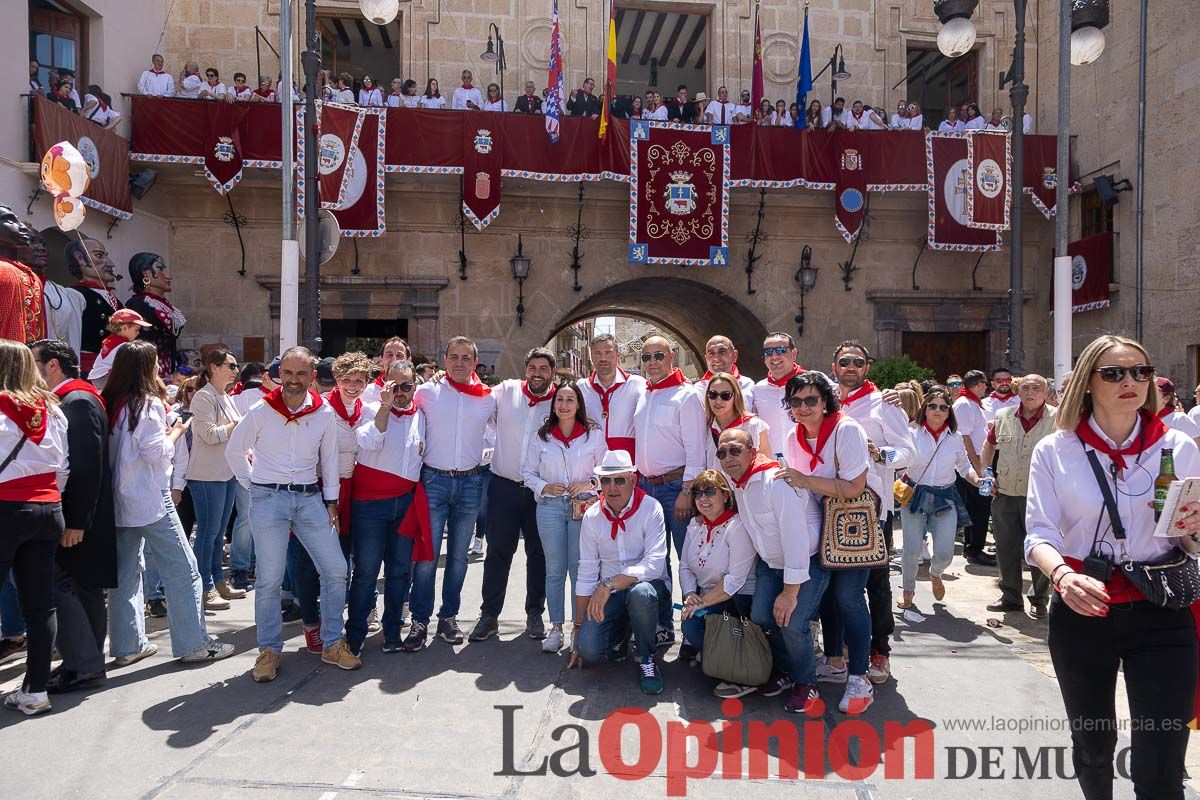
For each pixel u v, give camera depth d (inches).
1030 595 225.9
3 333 199.5
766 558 160.9
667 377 201.8
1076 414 102.0
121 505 172.2
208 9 520.7
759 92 528.7
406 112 485.4
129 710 153.5
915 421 229.1
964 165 519.5
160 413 176.6
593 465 193.0
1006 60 583.8
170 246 513.0
